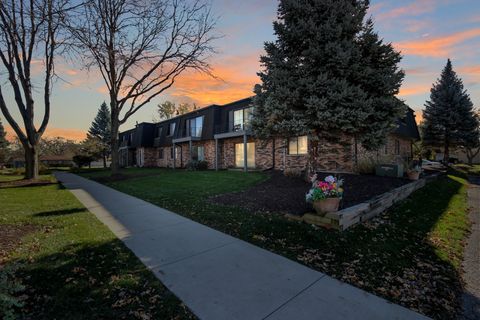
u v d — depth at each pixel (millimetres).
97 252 3725
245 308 2430
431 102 24516
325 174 10516
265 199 6762
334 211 4754
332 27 7367
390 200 6391
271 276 3070
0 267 3168
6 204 7273
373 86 7484
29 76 12703
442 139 23984
